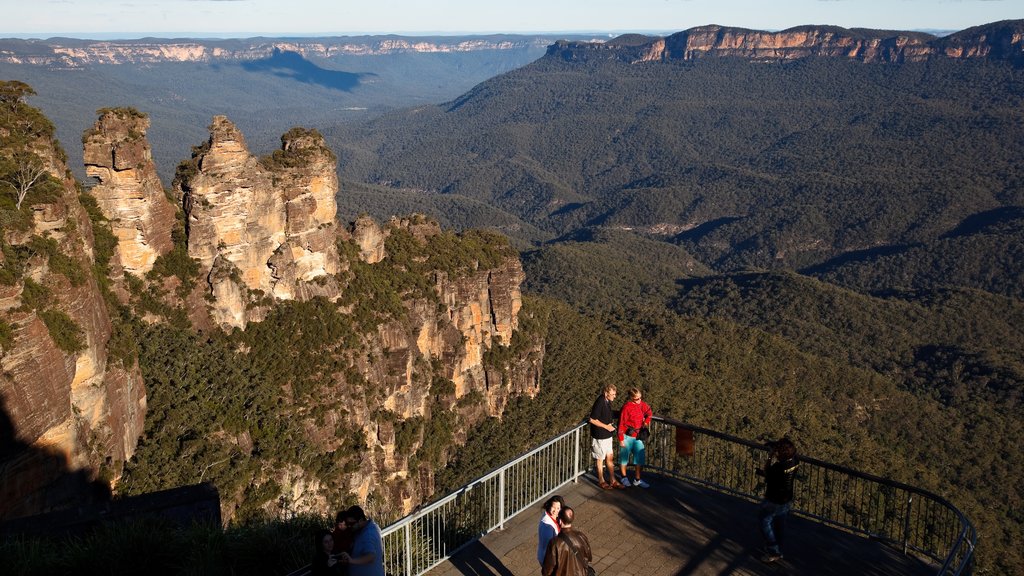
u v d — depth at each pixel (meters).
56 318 34.09
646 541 19.59
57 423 32.97
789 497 18.42
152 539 17.58
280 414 53.09
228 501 43.41
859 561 18.98
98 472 36.50
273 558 18.11
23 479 30.98
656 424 23.34
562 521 15.90
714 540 19.66
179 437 44.72
